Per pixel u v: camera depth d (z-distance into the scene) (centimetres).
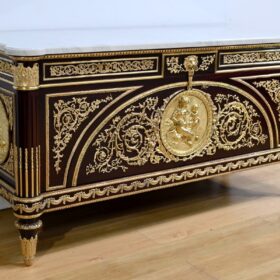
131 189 217
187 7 290
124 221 242
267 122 247
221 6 303
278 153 256
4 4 239
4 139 202
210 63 221
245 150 244
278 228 238
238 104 235
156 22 281
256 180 297
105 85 200
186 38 220
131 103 207
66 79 191
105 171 209
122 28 266
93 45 191
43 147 193
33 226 197
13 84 187
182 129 222
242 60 230
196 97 223
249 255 213
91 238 225
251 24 320
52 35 226
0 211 251
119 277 195
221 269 202
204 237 228
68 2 254
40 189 196
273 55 238
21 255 209
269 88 242
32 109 186
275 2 327
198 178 233
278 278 197
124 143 210
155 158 220
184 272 199
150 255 211
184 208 258
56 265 202
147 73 207
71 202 204
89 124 201
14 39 207
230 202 266
